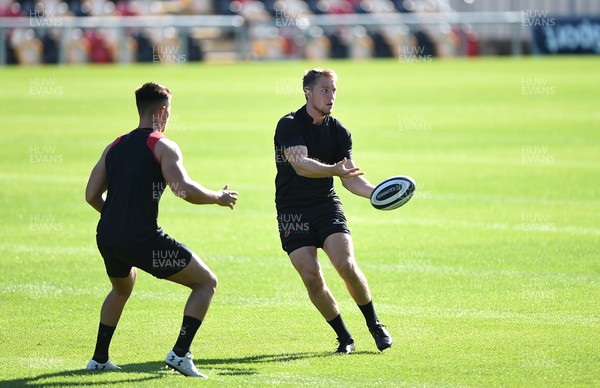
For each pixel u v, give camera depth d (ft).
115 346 96.48
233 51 487.61
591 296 112.47
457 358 90.48
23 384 83.20
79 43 458.91
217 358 92.07
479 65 450.71
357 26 498.69
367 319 93.45
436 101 317.22
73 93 342.85
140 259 83.97
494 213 161.38
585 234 144.87
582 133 247.91
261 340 98.12
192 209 168.55
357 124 268.00
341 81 382.63
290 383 83.41
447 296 113.70
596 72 406.00
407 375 85.71
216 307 110.42
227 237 147.23
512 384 82.89
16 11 473.26
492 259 131.13
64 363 90.58
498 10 560.20
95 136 249.34
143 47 466.70
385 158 215.10
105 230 83.97
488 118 277.03
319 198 95.71
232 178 194.80
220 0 504.43
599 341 95.20
